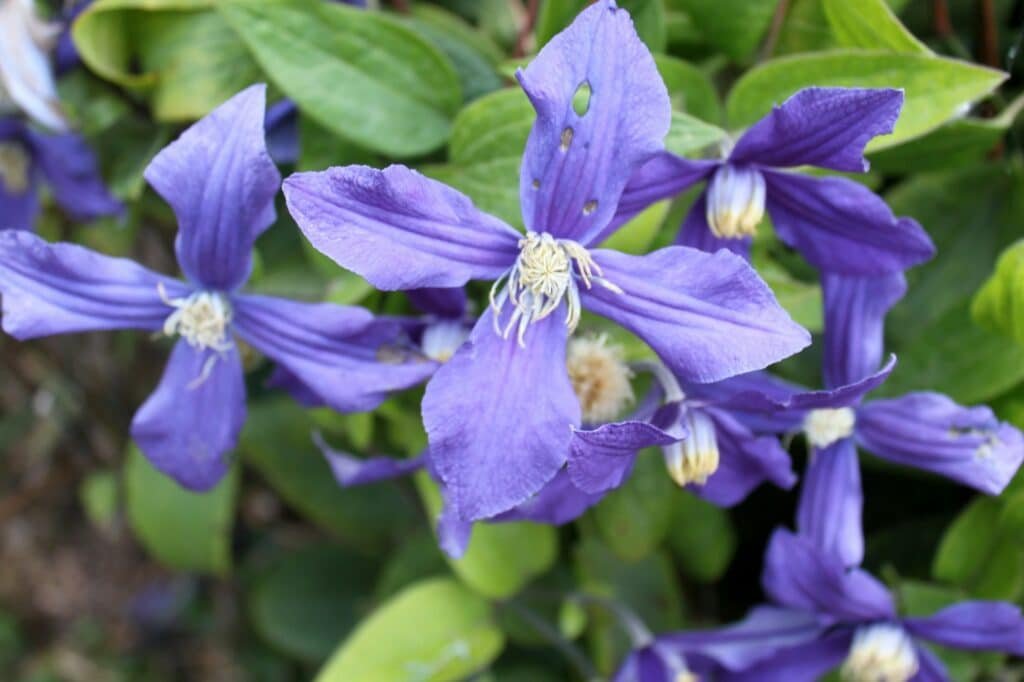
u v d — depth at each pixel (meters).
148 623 0.60
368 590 0.51
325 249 0.30
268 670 0.58
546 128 0.31
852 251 0.34
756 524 0.44
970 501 0.42
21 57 0.39
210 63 0.38
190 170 0.32
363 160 0.38
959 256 0.40
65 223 0.47
